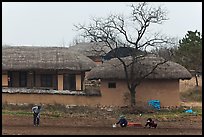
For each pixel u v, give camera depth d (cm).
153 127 2983
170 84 4234
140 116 3609
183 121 3341
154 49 4919
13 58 4878
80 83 4878
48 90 4384
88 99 4175
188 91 5112
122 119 3030
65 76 4900
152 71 4006
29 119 3334
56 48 5206
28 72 5012
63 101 4159
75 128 2902
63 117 3475
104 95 4181
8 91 4222
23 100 4191
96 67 4344
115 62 4281
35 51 5044
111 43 4384
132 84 4069
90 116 3569
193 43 5341
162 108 4138
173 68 4219
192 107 4175
